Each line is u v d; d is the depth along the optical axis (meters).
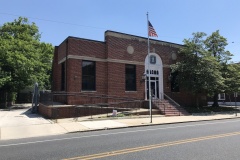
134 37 26.34
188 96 30.64
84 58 23.22
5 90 33.25
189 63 27.16
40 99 24.61
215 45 31.33
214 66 27.20
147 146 9.08
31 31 41.28
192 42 28.16
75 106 20.47
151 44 27.72
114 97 24.28
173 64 28.33
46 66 40.59
